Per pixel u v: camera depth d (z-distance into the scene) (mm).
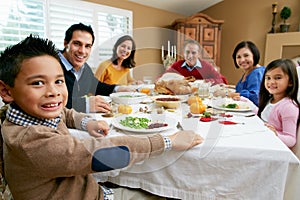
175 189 754
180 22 3689
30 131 562
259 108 1467
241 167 707
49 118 627
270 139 769
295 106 1178
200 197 745
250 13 4305
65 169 566
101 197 706
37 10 2389
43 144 551
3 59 590
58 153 554
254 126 917
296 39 3881
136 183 787
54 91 611
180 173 740
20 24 2275
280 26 4094
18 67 569
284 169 681
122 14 3309
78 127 868
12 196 645
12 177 606
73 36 1285
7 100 607
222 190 730
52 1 2494
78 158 575
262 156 689
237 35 4469
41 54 595
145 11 3693
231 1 4406
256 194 713
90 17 2906
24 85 578
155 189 767
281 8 4125
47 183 606
